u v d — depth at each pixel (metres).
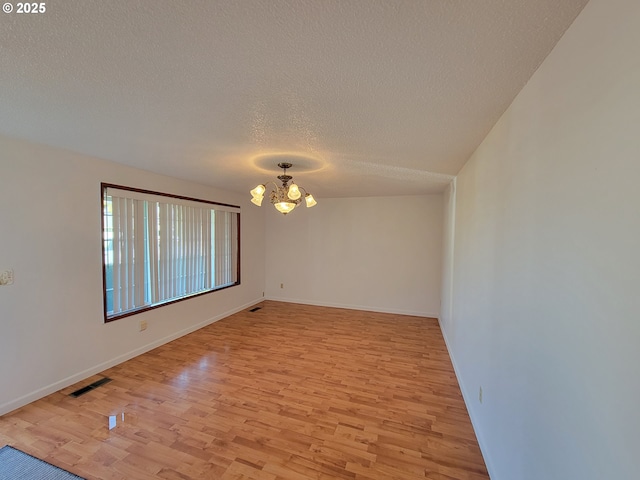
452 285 3.31
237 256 5.06
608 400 0.72
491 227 1.77
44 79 1.29
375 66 1.17
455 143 2.10
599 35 0.78
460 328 2.75
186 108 1.58
